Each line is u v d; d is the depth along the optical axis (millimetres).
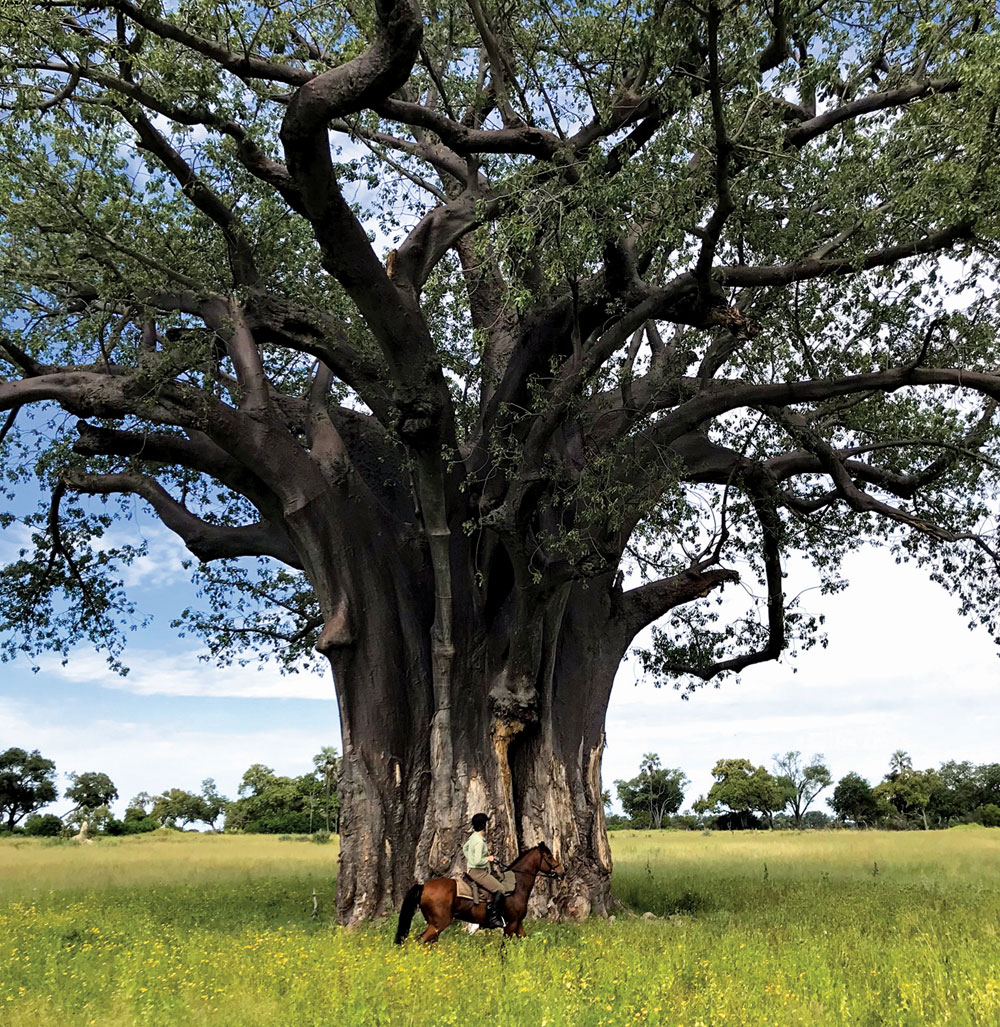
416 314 12336
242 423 13953
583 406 12766
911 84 12352
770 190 11500
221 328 14031
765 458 16125
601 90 12031
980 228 11234
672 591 15648
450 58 14141
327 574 14477
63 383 13680
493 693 14016
